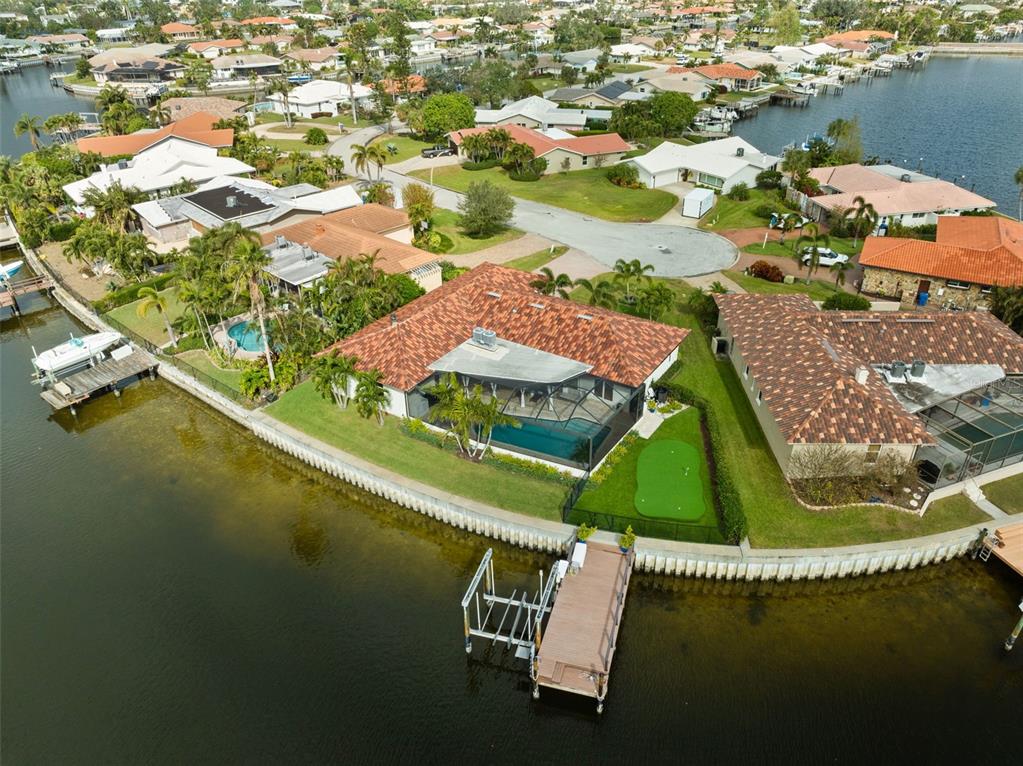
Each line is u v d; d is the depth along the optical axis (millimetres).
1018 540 41250
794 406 46188
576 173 121812
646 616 39156
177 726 33719
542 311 56812
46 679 36281
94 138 122375
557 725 33438
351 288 61094
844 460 44344
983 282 67438
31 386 63938
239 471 52000
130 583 42062
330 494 49375
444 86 173375
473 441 49406
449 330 56219
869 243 75562
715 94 174250
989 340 53594
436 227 94750
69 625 39312
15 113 178000
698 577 41031
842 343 54406
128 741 33156
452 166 126250
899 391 49875
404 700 34750
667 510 43562
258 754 32344
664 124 140625
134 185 97625
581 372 50344
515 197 108312
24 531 46469
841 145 118500
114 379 60750
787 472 45625
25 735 33562
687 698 34438
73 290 78000
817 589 40844
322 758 32062
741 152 116062
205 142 118562
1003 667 36000
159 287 76938
